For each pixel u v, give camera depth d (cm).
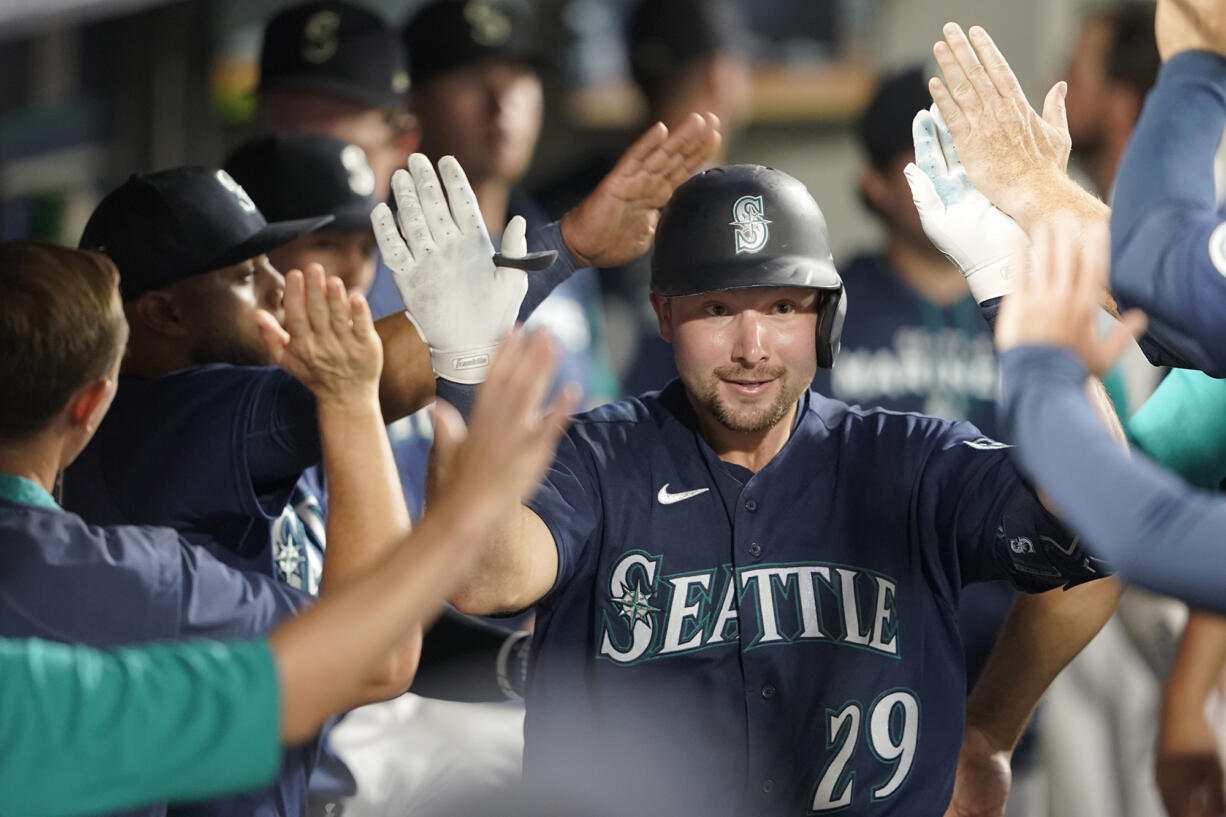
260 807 906
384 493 819
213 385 962
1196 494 642
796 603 900
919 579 909
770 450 922
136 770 600
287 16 1459
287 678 608
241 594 793
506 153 1587
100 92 2250
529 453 627
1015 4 2414
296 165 1186
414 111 1584
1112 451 652
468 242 845
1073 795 1493
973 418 1534
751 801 895
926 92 1519
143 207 1004
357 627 613
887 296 1538
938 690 913
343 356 800
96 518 950
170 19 2259
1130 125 1599
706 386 887
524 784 926
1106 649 1483
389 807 1167
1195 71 748
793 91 2552
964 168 843
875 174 1533
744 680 895
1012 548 865
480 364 841
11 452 760
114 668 612
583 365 1568
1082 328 684
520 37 1582
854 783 897
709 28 1745
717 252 871
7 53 2161
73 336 746
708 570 905
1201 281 704
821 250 888
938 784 913
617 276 1866
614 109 2550
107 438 962
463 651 1153
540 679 920
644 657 898
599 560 906
